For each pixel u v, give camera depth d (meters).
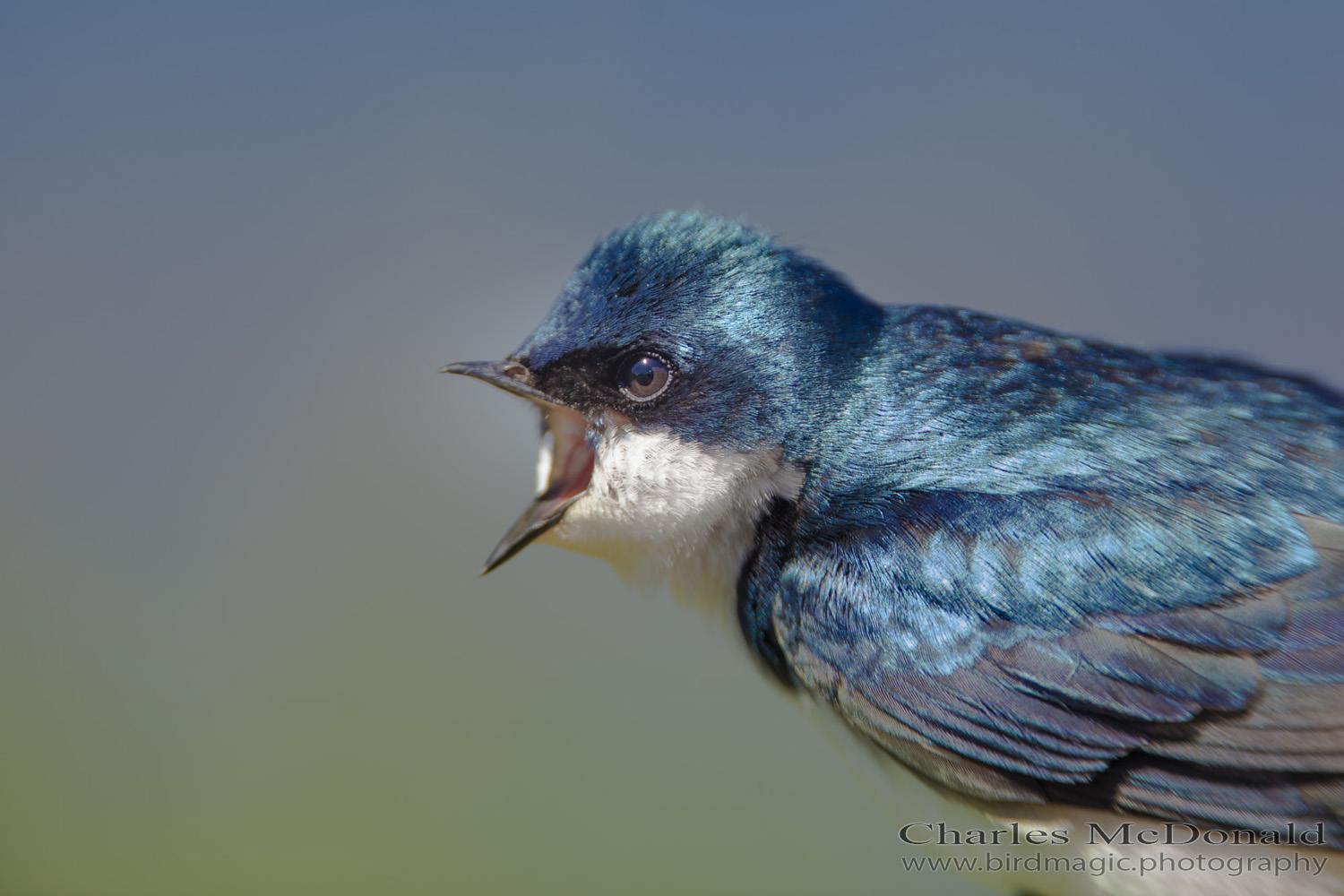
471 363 1.54
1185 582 1.53
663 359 1.54
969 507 1.53
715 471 1.54
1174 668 1.53
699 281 1.54
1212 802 1.53
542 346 1.54
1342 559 1.52
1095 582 1.53
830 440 1.54
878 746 1.54
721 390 1.54
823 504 1.54
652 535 1.54
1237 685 1.52
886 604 1.53
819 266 1.54
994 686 1.53
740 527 1.54
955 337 1.54
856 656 1.53
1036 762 1.53
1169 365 1.54
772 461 1.54
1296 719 1.52
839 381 1.54
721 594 1.54
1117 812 1.53
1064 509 1.53
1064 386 1.54
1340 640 1.52
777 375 1.54
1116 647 1.53
